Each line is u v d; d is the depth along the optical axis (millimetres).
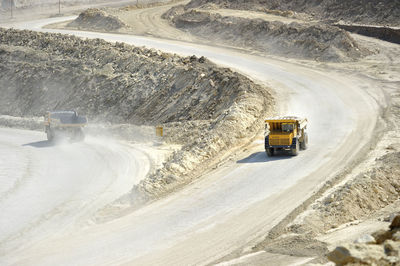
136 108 91188
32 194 45188
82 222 35250
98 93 101750
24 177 52406
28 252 29922
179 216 33438
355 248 19062
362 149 46219
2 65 131250
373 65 95188
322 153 46281
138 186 41062
